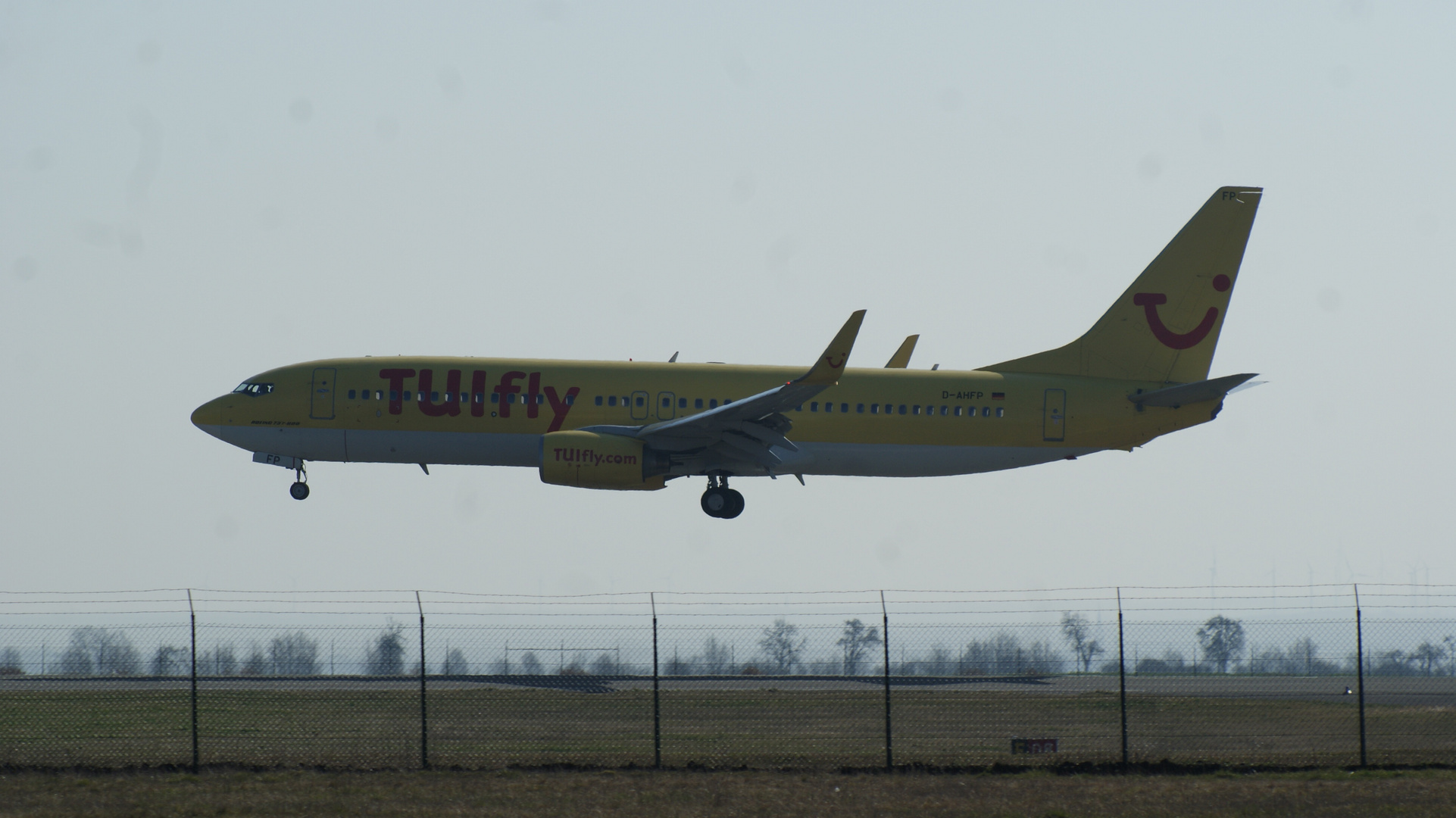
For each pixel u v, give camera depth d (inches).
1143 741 4490.7
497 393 7190.0
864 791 3570.4
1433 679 6781.5
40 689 5251.0
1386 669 6884.8
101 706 4805.6
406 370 7249.0
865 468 7406.5
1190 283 7687.0
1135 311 7677.2
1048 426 7406.5
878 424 7313.0
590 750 4116.6
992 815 3275.1
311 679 5605.3
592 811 3243.1
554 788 3518.7
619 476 6909.5
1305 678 6884.8
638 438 6983.3
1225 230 7667.3
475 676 5733.3
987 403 7386.8
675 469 7322.8
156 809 3184.1
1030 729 4736.7
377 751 4018.2
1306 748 4333.2
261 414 7239.2
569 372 7273.6
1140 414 7509.8
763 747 4229.8
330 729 4419.3
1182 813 3326.8
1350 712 5260.8
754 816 3230.8
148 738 4175.7
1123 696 4131.4
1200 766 3973.9
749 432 6929.1
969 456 7396.7
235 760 3841.0
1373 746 4402.1
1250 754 4178.2
